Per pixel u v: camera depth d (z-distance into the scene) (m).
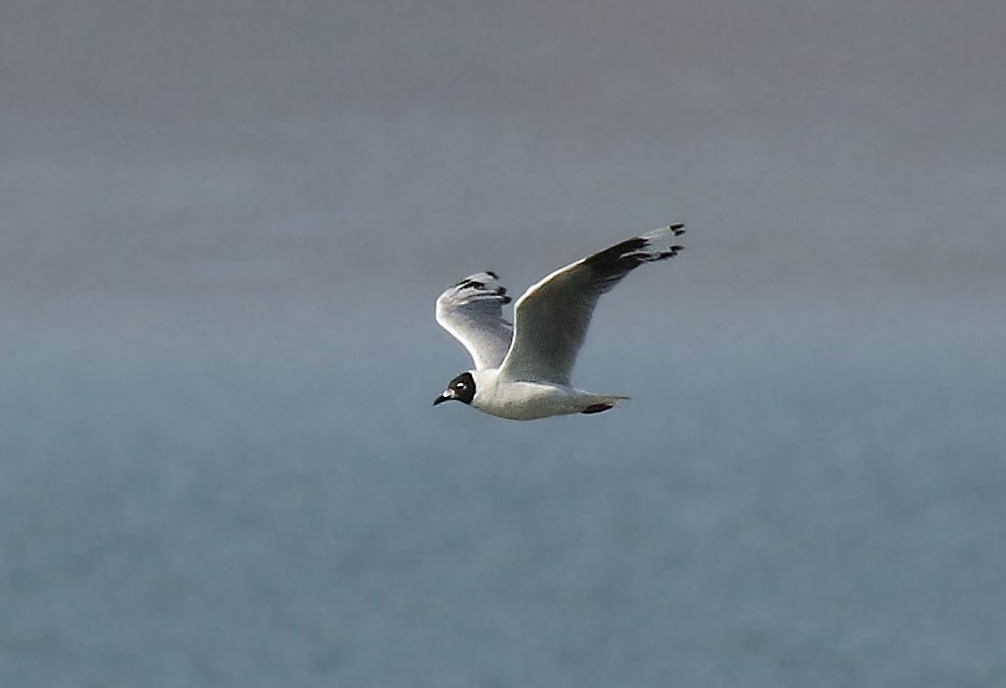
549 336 21.22
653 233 20.66
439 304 23.39
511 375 21.50
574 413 21.58
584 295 20.92
